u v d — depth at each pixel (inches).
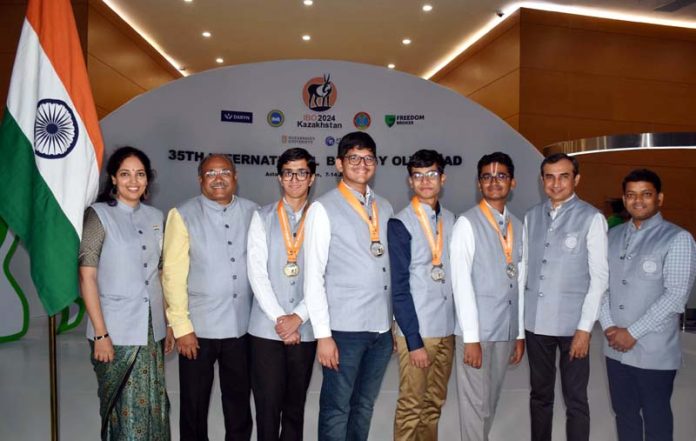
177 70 425.4
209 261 98.3
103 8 318.3
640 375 92.2
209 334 97.3
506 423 127.0
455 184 247.8
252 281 95.0
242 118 239.5
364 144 88.7
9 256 202.1
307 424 124.6
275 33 358.0
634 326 91.3
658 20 358.9
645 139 238.7
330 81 242.1
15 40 312.2
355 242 87.6
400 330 92.3
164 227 104.1
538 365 101.1
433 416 95.5
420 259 92.7
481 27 355.9
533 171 246.8
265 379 94.3
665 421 91.5
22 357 177.9
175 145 235.5
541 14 339.9
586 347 96.5
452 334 96.1
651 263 92.0
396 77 243.9
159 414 90.0
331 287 87.8
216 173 99.7
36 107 87.9
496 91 357.4
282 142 241.4
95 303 84.4
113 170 88.6
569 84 346.6
